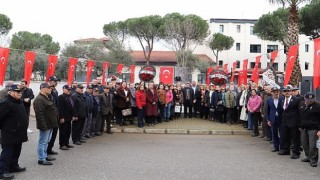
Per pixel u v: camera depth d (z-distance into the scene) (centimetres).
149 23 4931
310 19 3206
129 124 1667
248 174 793
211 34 6003
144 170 818
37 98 835
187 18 4912
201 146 1181
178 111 1906
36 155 959
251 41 6238
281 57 6081
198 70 5016
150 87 1625
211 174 788
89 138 1312
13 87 732
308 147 922
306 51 5891
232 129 1549
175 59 5572
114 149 1095
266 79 1520
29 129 1464
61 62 2842
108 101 1429
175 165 876
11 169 775
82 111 1152
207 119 1922
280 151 1037
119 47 4688
